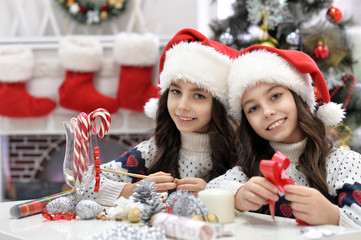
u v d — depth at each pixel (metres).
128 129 3.37
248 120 1.35
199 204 0.96
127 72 3.20
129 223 1.05
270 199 1.04
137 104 3.22
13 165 3.63
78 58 3.12
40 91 3.36
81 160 1.16
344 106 2.36
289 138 1.37
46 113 3.31
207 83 1.42
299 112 1.33
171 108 1.47
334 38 2.31
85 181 1.17
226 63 1.44
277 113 1.29
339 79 2.35
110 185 1.37
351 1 2.86
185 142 1.57
